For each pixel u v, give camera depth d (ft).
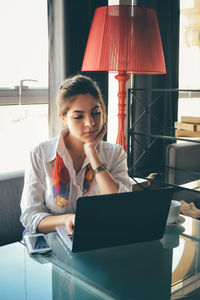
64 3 7.17
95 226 3.44
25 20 7.39
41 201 5.03
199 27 10.19
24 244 3.74
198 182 7.73
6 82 7.30
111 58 6.46
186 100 10.41
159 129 8.89
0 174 6.20
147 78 9.19
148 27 6.51
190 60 10.33
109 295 2.77
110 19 6.41
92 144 4.92
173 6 9.36
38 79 7.76
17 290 2.84
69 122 4.83
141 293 2.80
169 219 4.27
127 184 5.48
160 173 8.45
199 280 3.00
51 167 5.01
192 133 7.14
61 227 4.05
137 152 9.46
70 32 7.35
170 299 2.71
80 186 5.14
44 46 7.74
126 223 3.57
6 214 5.87
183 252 3.58
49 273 3.13
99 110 4.83
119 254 3.51
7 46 7.22
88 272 3.15
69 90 4.75
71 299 2.71
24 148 7.79
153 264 3.30
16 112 7.52
